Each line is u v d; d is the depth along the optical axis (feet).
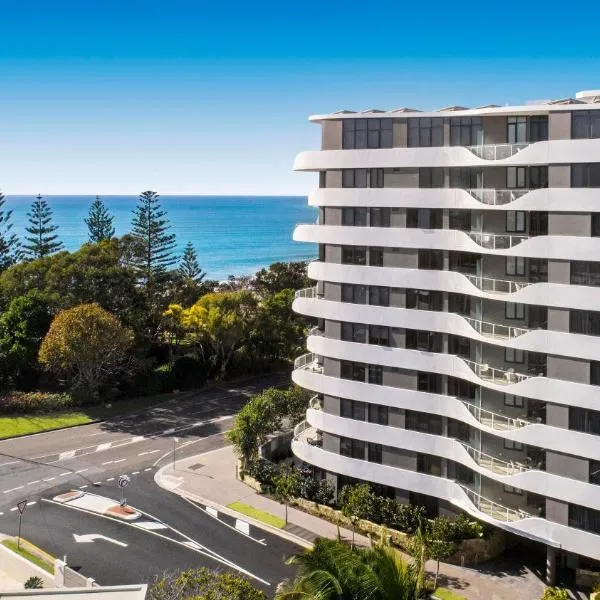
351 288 142.72
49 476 173.37
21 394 223.30
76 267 255.29
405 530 137.59
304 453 154.40
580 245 109.70
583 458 112.27
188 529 146.30
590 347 109.91
